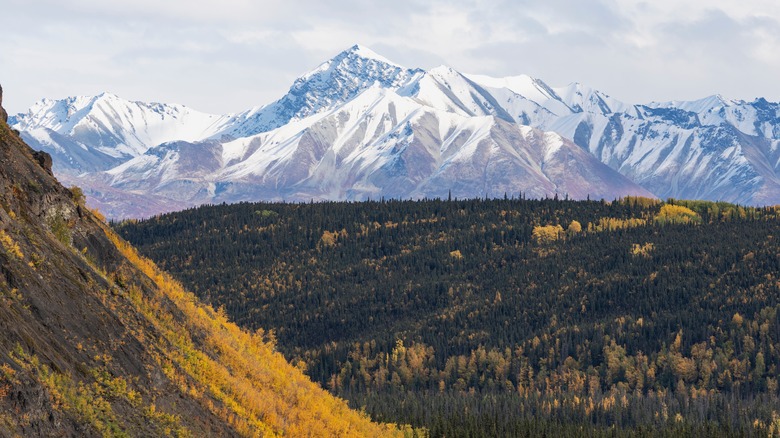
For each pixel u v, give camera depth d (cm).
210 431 12138
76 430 9294
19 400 8644
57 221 12794
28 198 12281
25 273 10469
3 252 10338
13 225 11112
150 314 13750
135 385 11138
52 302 10644
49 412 8962
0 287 9825
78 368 10231
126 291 13662
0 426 8194
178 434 11144
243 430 13038
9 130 12875
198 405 12419
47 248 11575
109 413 10081
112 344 11250
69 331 10581
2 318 9319
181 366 12888
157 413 11062
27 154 13162
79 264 12194
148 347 12256
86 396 9894
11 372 8744
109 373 10762
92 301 11538
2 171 11956
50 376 9369
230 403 13550
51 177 13450
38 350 9556
